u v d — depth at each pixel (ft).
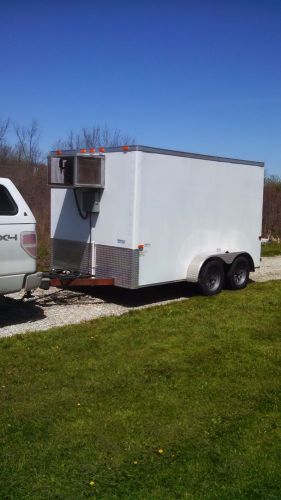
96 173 26.78
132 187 25.80
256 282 35.37
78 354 18.92
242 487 10.99
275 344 20.79
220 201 30.83
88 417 13.84
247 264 32.65
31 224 22.06
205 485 11.02
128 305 27.53
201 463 11.85
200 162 29.14
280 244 57.67
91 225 28.07
